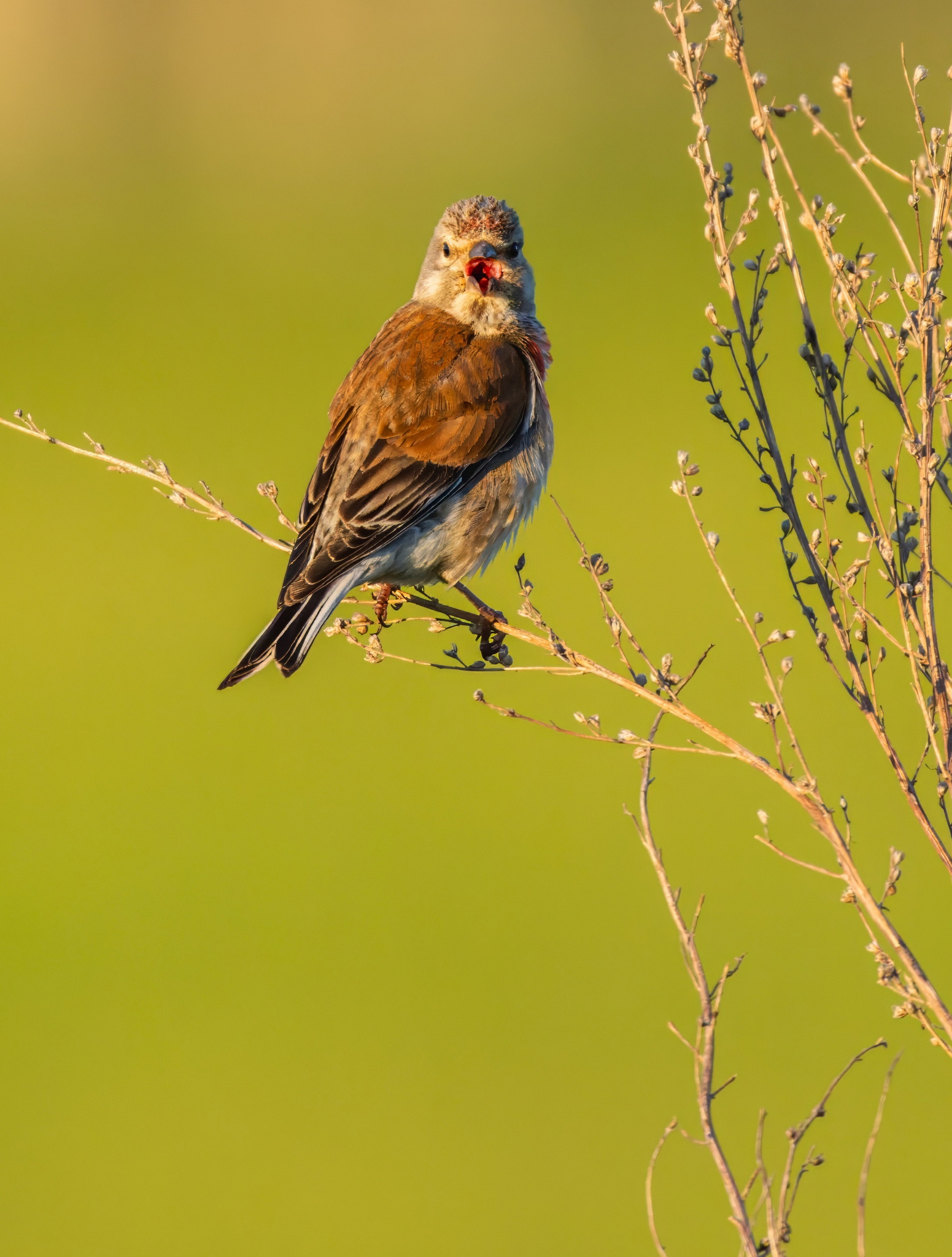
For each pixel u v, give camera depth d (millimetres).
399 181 23875
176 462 15273
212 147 25594
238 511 14031
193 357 18266
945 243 3977
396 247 21375
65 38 28578
